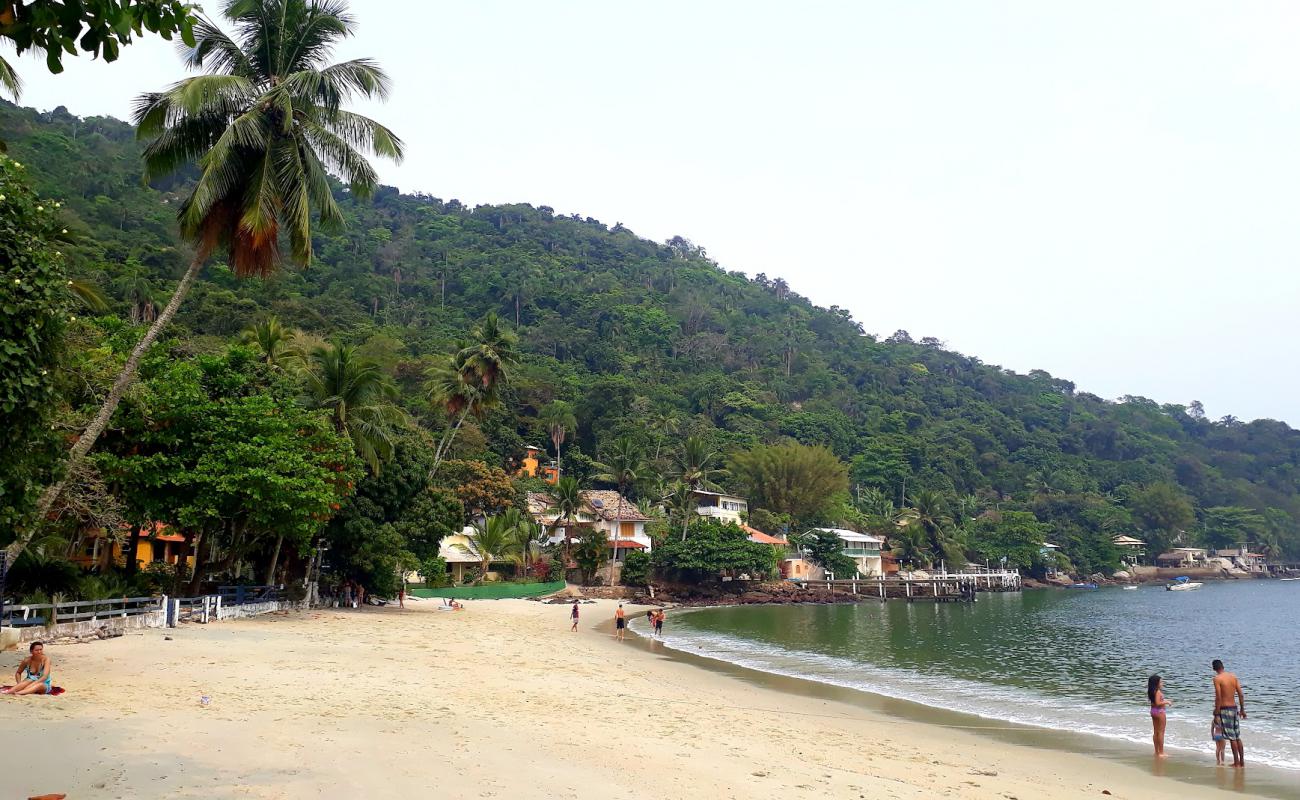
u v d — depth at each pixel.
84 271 76.06
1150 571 148.50
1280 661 40.31
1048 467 167.50
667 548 77.81
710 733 17.22
